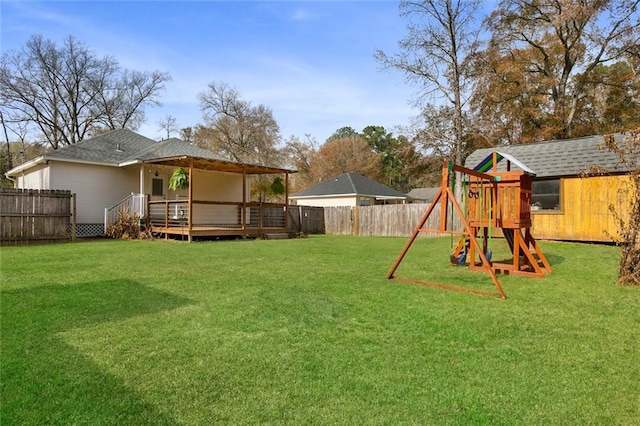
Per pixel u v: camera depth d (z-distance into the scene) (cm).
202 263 722
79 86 2928
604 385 247
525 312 405
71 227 1283
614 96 1995
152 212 1555
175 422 204
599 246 983
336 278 581
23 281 531
